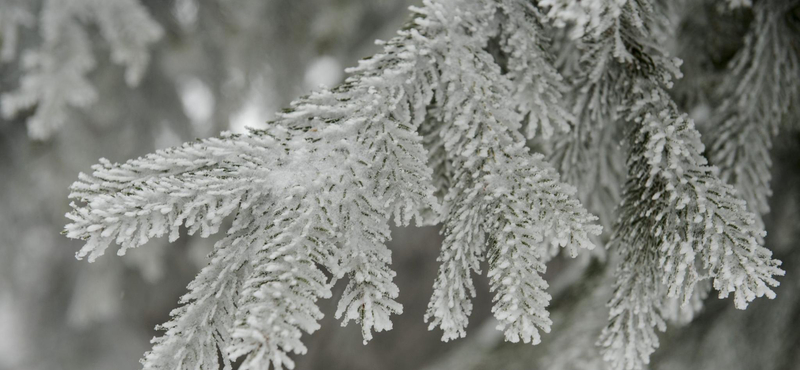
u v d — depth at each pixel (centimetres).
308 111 87
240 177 85
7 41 167
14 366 397
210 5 259
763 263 84
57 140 263
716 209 86
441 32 89
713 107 102
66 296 402
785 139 109
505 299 84
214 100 274
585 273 132
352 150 86
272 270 83
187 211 84
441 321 86
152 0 247
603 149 96
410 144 87
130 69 155
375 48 236
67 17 150
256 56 271
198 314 84
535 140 98
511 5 91
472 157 87
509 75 89
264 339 82
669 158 88
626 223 90
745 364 114
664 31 93
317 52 281
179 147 86
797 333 115
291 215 85
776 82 98
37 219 307
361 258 85
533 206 86
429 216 90
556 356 115
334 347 409
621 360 91
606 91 92
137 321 423
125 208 83
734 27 103
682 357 116
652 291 90
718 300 125
